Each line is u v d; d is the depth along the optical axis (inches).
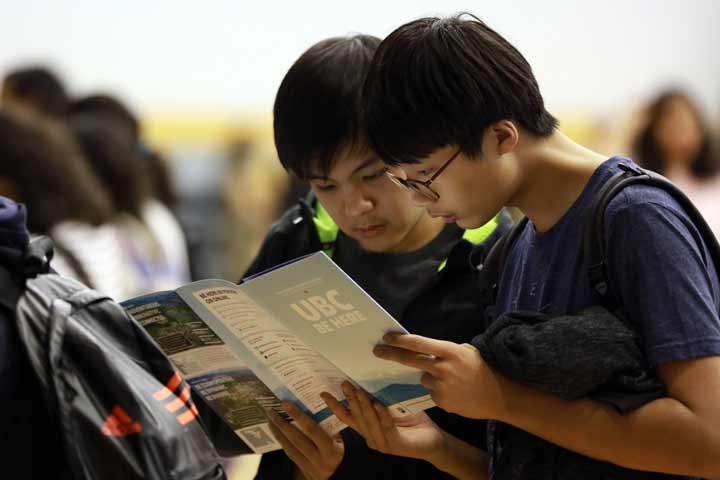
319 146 146.3
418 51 123.6
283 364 138.6
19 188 210.8
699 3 454.9
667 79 454.6
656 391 115.9
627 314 119.6
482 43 124.5
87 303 130.1
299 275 122.0
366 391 135.3
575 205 126.1
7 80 317.7
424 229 158.6
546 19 444.5
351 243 163.5
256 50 426.9
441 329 152.8
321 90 145.6
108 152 270.8
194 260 338.0
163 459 123.0
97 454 120.6
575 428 118.4
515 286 135.8
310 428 144.9
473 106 121.5
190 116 423.2
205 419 159.9
